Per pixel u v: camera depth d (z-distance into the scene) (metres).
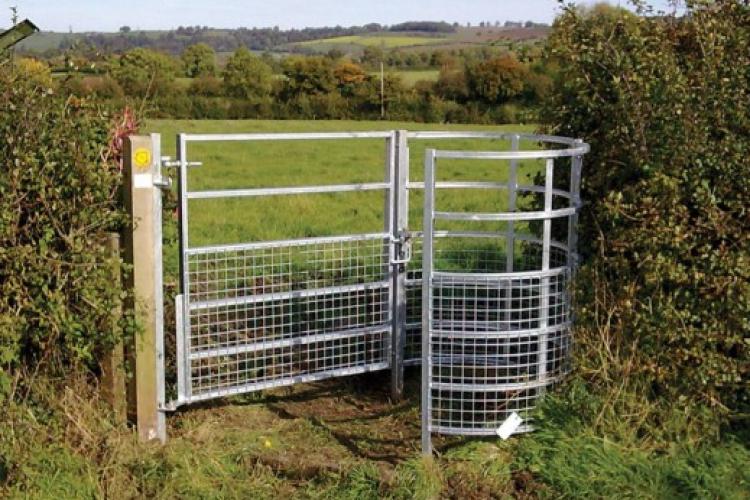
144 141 4.81
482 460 4.92
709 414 5.20
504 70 36.09
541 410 5.20
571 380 5.35
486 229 11.21
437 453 5.05
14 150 4.50
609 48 5.81
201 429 5.30
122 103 6.00
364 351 6.02
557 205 6.22
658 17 6.09
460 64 41.91
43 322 4.59
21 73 4.93
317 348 5.91
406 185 5.84
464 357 5.20
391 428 5.56
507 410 5.17
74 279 4.66
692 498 4.60
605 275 5.52
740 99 5.24
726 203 5.19
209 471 4.80
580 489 4.62
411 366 6.59
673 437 5.16
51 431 4.67
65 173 4.64
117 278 4.78
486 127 32.91
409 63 49.69
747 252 5.12
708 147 5.17
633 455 4.95
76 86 5.40
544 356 5.20
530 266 6.54
